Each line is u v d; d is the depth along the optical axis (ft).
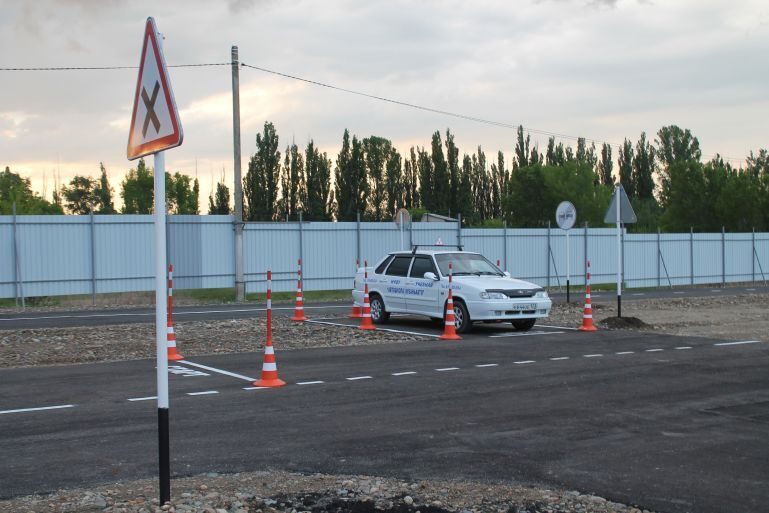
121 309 76.59
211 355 43.80
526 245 109.60
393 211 214.07
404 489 19.26
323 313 71.92
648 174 248.11
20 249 78.43
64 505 17.97
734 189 186.09
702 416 28.12
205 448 23.54
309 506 17.88
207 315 68.85
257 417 27.81
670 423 26.99
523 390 33.12
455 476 20.59
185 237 87.97
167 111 16.05
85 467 21.50
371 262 99.30
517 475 20.70
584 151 257.55
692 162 200.23
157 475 20.76
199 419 27.45
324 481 19.99
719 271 129.70
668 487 19.66
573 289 113.80
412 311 57.98
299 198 186.60
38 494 19.06
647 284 120.78
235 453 22.98
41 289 79.66
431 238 102.78
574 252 114.21
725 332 55.93
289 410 28.99
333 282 96.94
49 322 62.23
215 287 90.07
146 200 181.27
